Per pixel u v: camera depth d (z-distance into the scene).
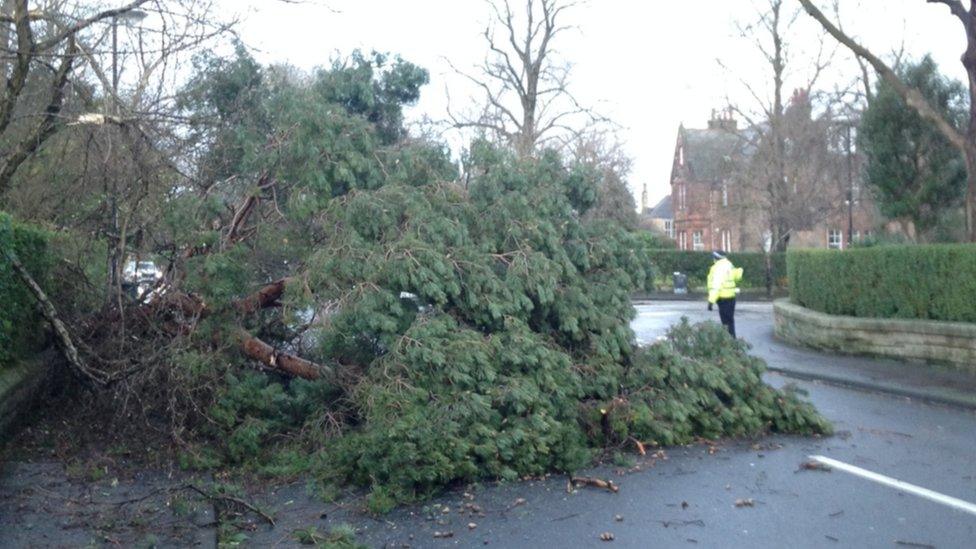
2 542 6.98
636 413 9.91
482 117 34.69
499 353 9.39
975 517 7.68
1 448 9.55
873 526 7.44
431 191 11.02
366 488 8.69
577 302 10.61
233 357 10.44
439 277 9.84
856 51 18.22
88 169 12.30
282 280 10.93
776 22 44.09
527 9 35.34
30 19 12.01
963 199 23.17
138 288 11.52
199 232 10.53
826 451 10.15
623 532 7.35
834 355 18.83
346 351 9.98
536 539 7.22
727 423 10.54
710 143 64.94
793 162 45.66
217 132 11.92
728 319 20.27
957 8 17.61
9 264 10.01
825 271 20.12
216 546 7.10
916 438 10.95
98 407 10.57
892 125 23.31
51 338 11.73
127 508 7.95
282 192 11.31
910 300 17.44
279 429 10.02
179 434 9.61
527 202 10.98
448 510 8.04
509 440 8.73
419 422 8.35
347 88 12.50
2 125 12.25
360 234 10.16
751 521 7.59
